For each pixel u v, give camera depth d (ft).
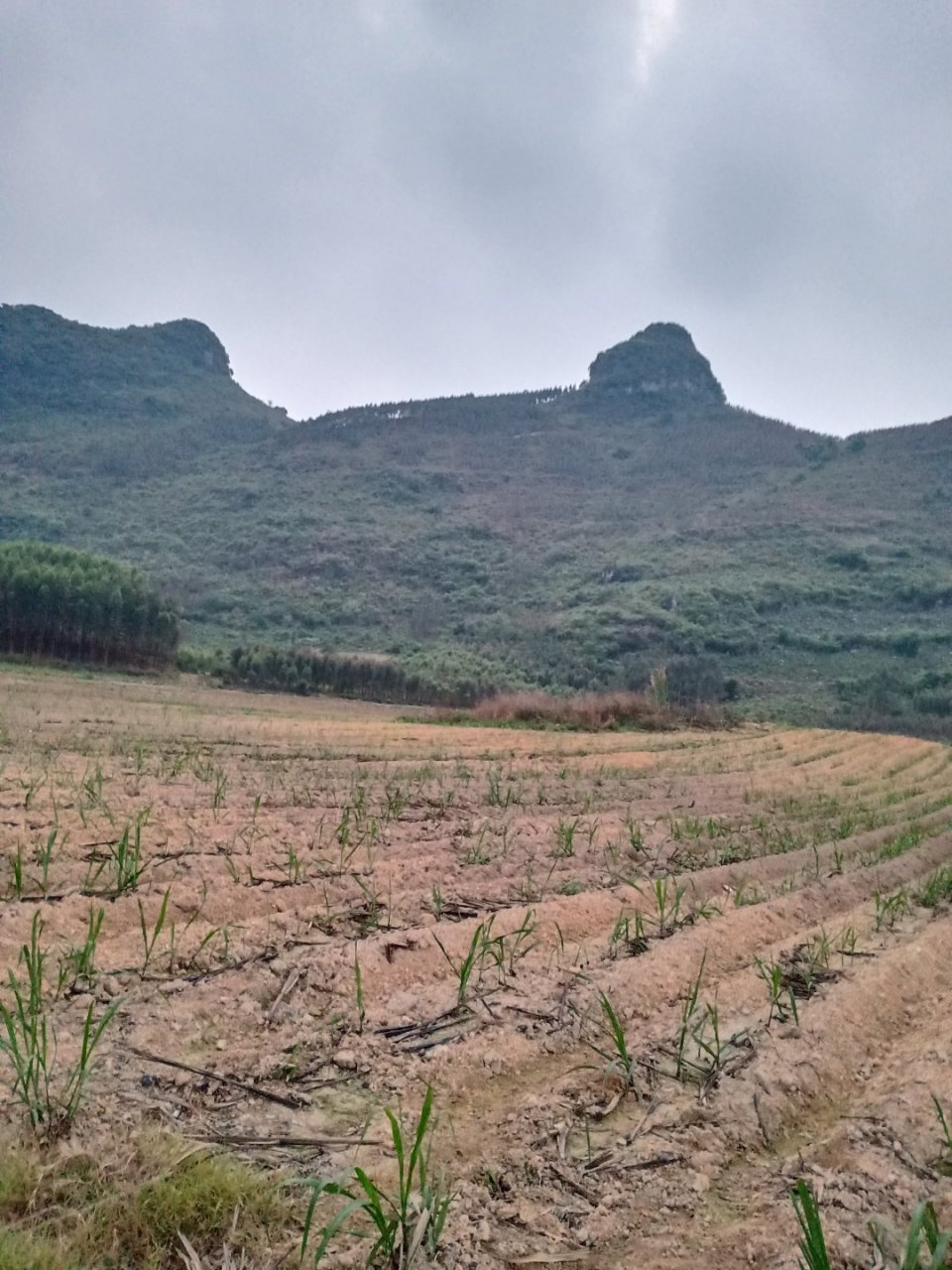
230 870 20.22
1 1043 10.43
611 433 613.52
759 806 39.37
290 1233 8.75
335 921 18.15
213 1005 13.73
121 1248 8.19
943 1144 11.39
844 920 21.42
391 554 352.90
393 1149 10.43
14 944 14.85
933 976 17.87
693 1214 9.71
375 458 509.76
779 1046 13.92
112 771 31.68
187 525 393.29
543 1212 9.54
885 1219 9.68
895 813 39.99
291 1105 11.28
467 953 16.90
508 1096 12.15
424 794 34.99
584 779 44.39
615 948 17.97
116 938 15.98
